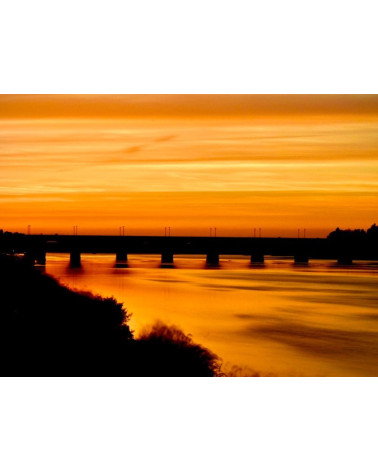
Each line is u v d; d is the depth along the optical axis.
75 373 19.41
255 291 80.69
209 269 136.75
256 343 40.59
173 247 161.25
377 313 59.50
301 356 36.47
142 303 61.47
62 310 28.56
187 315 53.69
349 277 111.50
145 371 20.73
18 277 44.69
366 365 34.22
